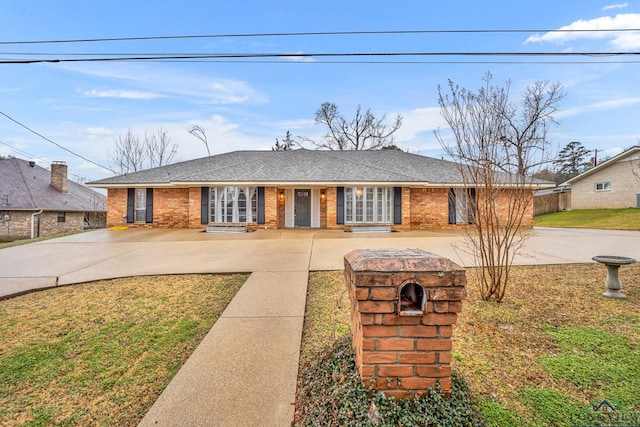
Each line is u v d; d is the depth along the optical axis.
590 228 14.26
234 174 13.97
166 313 3.94
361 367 1.72
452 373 2.02
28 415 2.17
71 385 2.51
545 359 2.65
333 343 2.73
